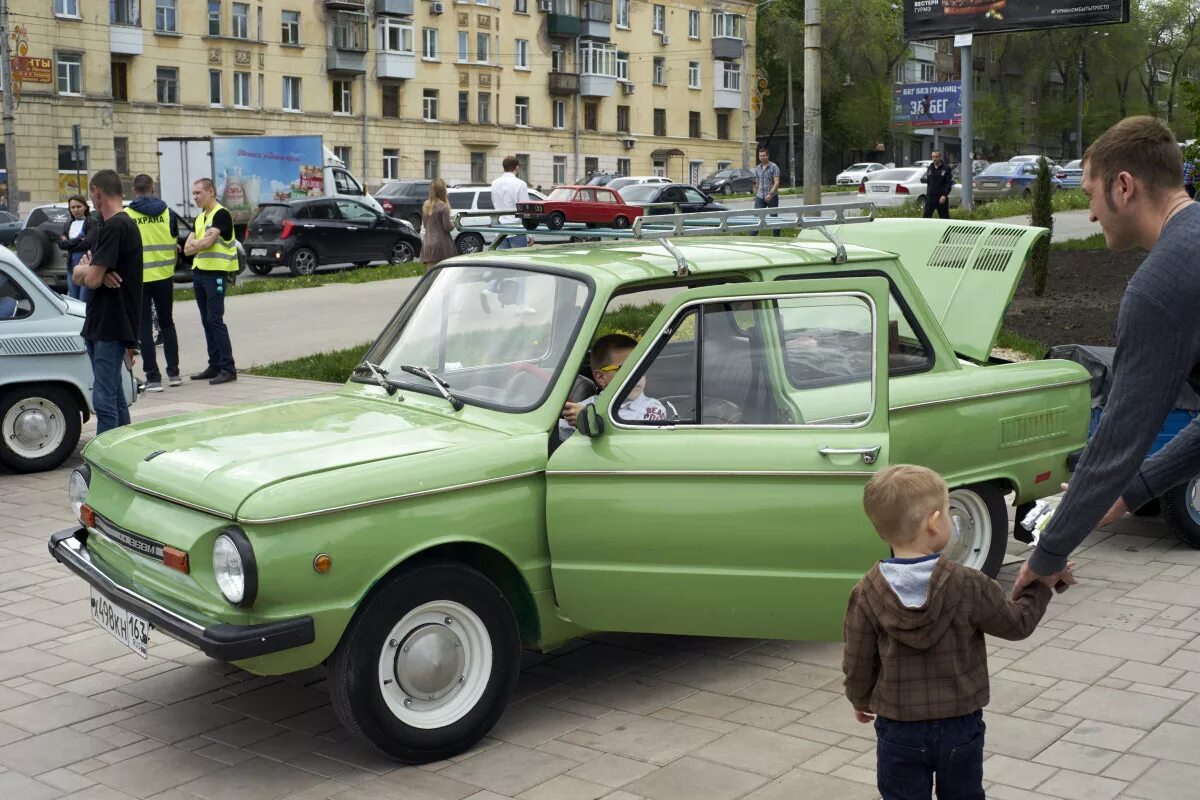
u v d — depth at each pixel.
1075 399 6.66
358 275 24.73
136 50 57.00
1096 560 7.31
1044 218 17.41
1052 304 16.75
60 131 54.84
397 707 4.82
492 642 4.99
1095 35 88.75
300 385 13.68
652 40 81.25
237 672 5.93
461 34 70.19
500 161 73.25
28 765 4.93
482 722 4.98
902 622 3.36
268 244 28.03
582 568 5.10
